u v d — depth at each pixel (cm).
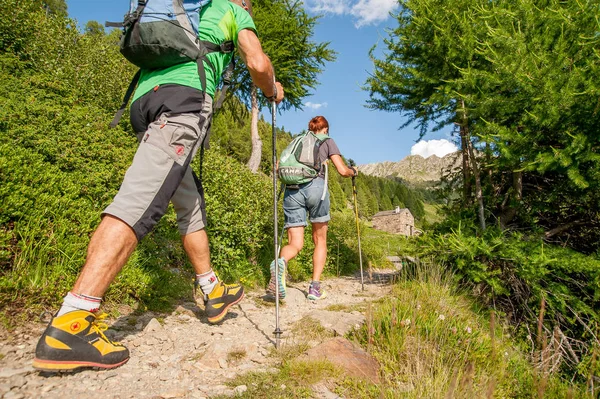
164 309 290
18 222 259
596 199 442
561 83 344
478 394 193
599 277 374
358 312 334
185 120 186
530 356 307
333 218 862
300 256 599
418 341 227
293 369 190
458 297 389
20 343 181
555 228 493
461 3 447
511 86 379
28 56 898
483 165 512
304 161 386
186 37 188
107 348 172
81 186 385
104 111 812
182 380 174
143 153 177
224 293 255
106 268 165
